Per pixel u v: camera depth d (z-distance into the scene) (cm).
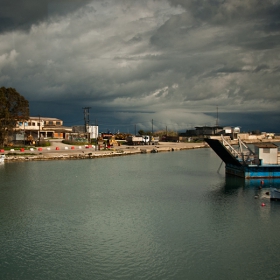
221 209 3934
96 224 3422
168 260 2638
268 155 5853
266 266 2555
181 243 2936
